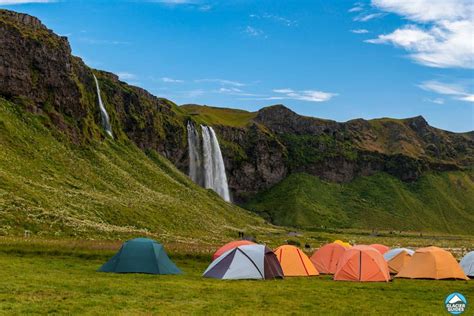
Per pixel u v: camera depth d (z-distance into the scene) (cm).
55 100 13250
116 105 18650
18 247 4625
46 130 11944
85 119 14375
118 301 2638
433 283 4031
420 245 14638
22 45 12738
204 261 5153
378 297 3180
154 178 15050
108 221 8450
